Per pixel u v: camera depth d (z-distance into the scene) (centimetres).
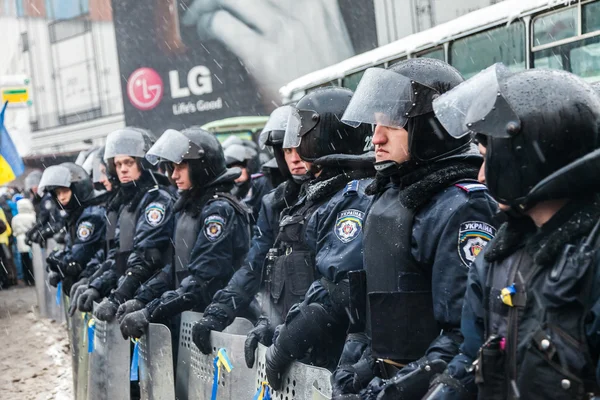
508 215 262
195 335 526
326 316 391
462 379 278
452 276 308
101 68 3197
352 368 358
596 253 236
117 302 641
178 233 615
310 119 450
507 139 254
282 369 415
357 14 2442
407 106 335
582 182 241
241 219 598
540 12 938
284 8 2777
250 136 2364
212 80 2950
